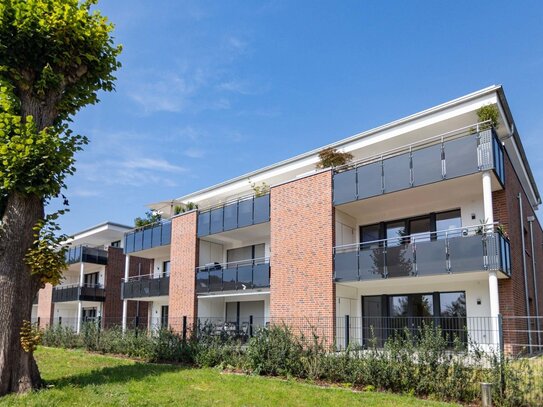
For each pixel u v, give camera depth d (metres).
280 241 17.89
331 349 11.30
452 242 13.10
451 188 14.46
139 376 11.02
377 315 16.88
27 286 9.15
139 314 32.97
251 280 19.00
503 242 12.86
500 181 13.66
